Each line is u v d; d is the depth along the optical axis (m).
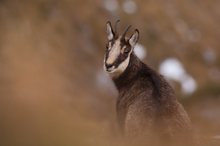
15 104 56.66
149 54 178.62
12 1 168.25
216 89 168.62
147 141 45.09
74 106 135.38
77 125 58.81
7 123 45.28
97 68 167.62
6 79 129.12
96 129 62.94
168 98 46.94
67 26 173.50
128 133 47.50
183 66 180.88
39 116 51.41
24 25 161.75
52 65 152.38
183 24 194.50
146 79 50.06
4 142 41.94
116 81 52.78
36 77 137.38
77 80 155.62
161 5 194.50
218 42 197.00
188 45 189.12
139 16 187.50
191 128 46.41
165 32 188.25
